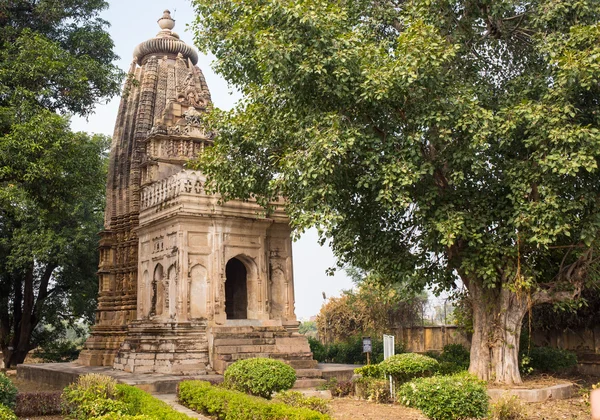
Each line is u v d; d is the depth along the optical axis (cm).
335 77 1516
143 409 1320
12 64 1734
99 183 1997
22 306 3850
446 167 1655
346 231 1770
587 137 1368
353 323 3600
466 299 1870
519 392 1524
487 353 1700
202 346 2108
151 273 2362
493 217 1617
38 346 4406
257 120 1788
